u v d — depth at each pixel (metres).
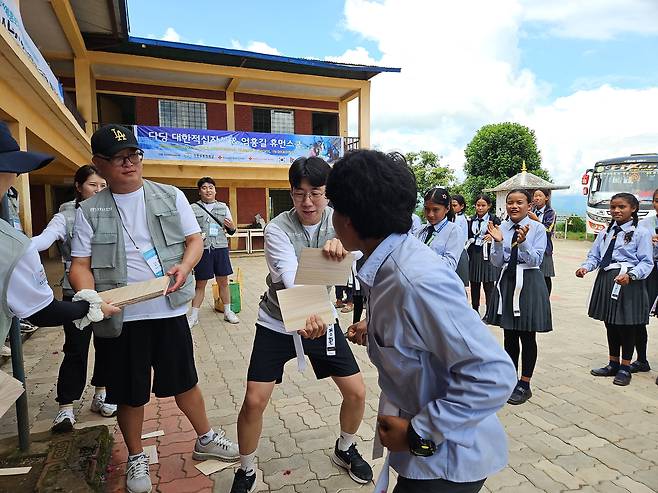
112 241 2.27
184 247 2.44
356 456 2.56
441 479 1.27
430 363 1.26
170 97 14.77
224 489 2.43
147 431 3.06
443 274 1.17
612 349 4.04
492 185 27.62
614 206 3.93
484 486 2.46
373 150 1.30
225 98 15.44
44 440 2.79
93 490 2.29
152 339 2.36
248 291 8.55
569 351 4.77
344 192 1.24
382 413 1.42
